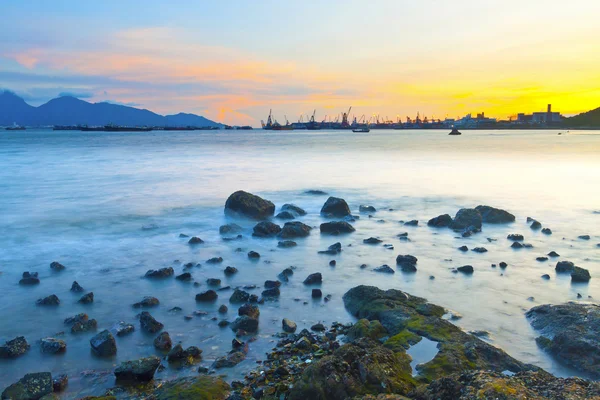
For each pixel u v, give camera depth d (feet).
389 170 166.61
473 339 33.63
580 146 343.67
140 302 43.50
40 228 75.77
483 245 65.05
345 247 63.62
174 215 86.53
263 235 69.97
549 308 39.11
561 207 95.91
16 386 28.53
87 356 34.30
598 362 31.12
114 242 67.05
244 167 176.45
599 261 56.95
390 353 29.32
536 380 23.76
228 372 31.42
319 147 334.85
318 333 37.29
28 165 179.01
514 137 586.04
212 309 42.63
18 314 41.81
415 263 55.88
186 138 549.54
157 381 30.63
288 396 26.40
